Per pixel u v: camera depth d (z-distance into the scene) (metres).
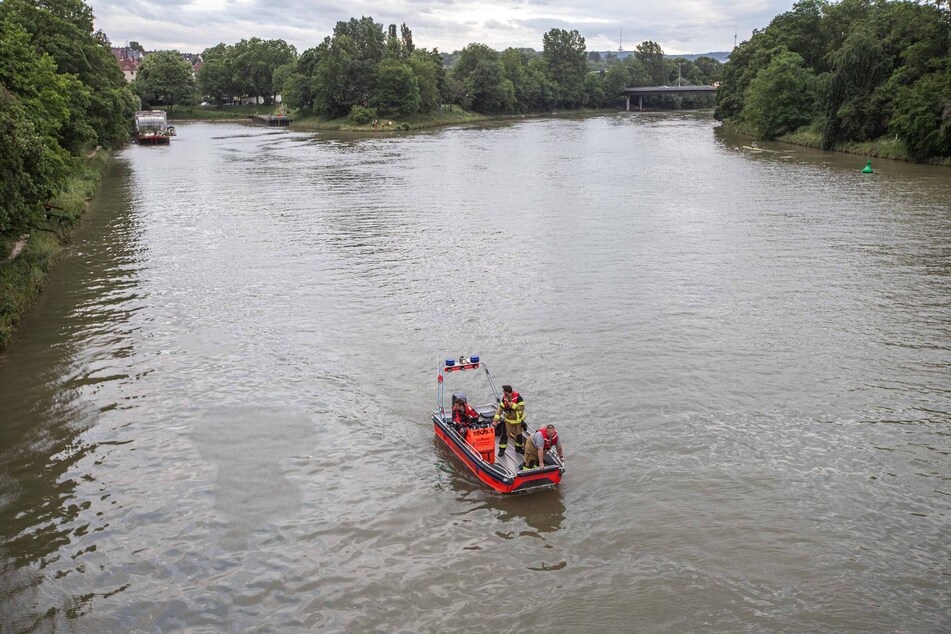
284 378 24.70
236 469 19.38
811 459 19.70
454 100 187.88
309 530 17.00
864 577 15.40
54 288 34.50
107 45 117.25
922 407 22.31
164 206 56.66
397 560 16.06
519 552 16.30
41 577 15.50
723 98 143.88
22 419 21.92
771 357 26.14
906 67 86.81
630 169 77.81
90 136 65.69
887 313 30.41
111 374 25.00
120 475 19.12
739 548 16.31
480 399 23.17
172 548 16.39
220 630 14.16
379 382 24.41
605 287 34.31
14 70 41.06
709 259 39.16
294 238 45.03
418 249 41.88
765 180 68.06
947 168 74.56
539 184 67.12
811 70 114.88
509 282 35.16
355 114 149.75
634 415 22.09
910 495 18.08
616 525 17.17
